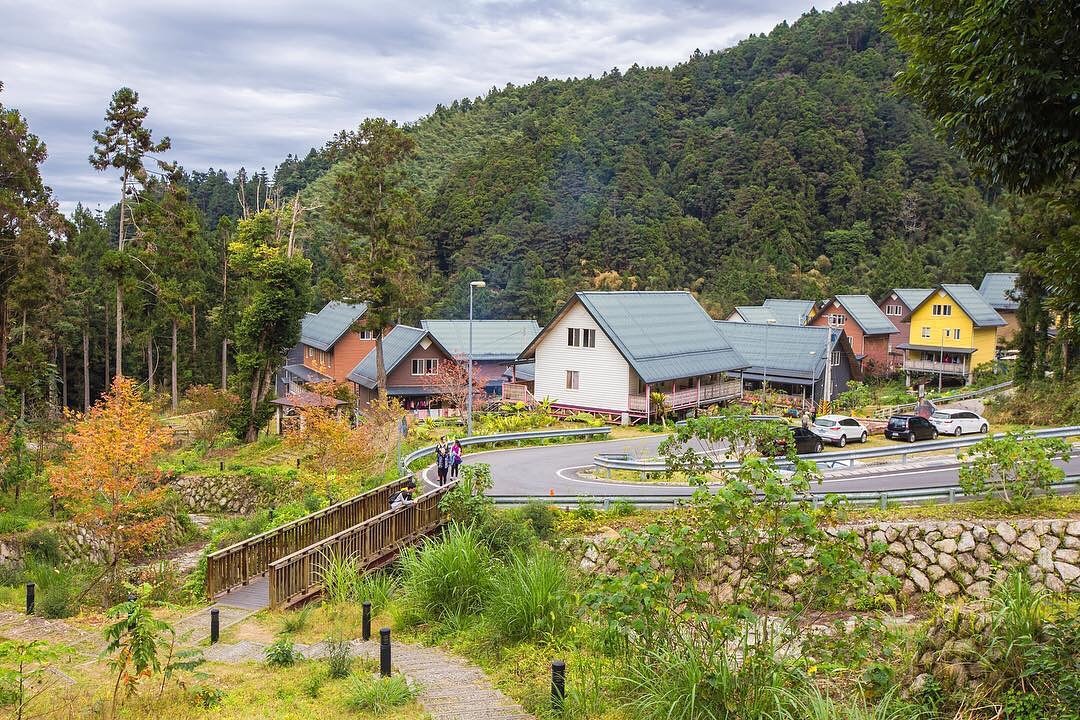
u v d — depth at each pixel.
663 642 9.89
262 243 68.06
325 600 16.91
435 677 11.89
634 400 46.19
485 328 61.19
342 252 48.62
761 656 9.20
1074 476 21.45
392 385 54.00
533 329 62.19
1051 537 17.83
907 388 68.94
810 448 34.19
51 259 44.41
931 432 38.12
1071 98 9.63
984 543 18.06
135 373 74.62
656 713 9.07
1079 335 12.34
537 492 26.41
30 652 10.10
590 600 9.83
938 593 17.69
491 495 23.42
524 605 13.56
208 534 32.81
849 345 61.28
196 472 38.53
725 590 15.38
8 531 26.12
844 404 53.75
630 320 48.88
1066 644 9.22
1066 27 9.40
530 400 50.84
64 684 11.47
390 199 47.91
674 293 55.78
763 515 9.51
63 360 69.75
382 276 47.53
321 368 63.41
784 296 92.75
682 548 9.61
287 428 42.06
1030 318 45.69
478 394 50.44
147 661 10.30
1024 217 42.66
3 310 42.50
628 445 38.12
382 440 36.69
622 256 97.38
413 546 19.64
